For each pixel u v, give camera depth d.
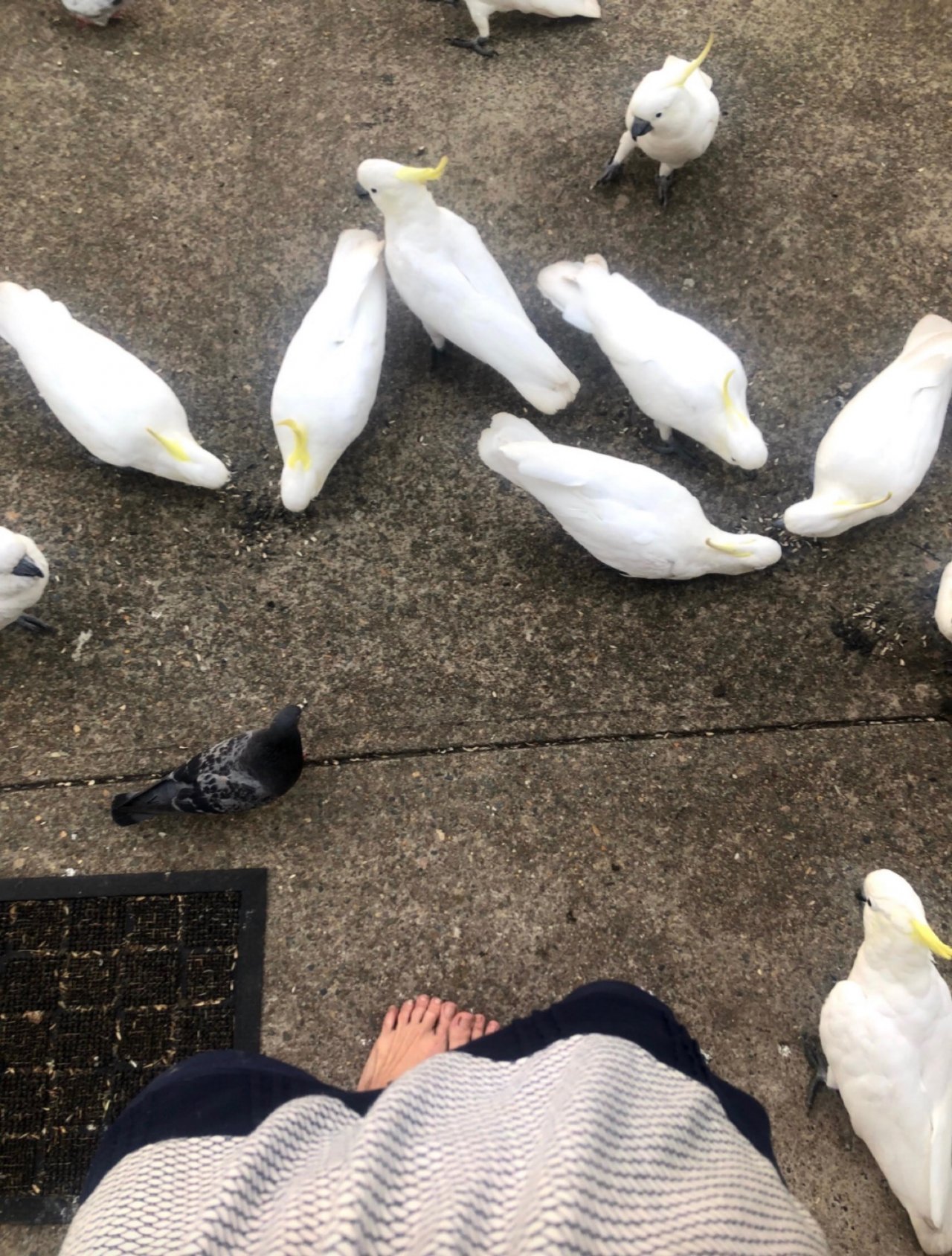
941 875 2.21
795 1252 0.82
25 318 2.41
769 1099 2.05
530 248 2.78
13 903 2.21
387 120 2.91
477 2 2.83
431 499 2.55
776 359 2.65
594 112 2.89
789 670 2.38
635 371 2.34
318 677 2.41
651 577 2.38
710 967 2.16
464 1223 0.72
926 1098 1.77
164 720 2.37
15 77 2.99
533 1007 2.13
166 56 3.01
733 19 2.99
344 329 2.35
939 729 2.33
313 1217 0.75
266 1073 1.20
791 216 2.77
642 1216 0.77
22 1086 2.09
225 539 2.52
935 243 2.72
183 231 2.81
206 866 2.24
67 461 2.59
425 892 2.22
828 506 2.30
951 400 2.55
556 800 2.29
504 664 2.41
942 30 2.94
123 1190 0.93
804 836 2.25
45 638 2.44
